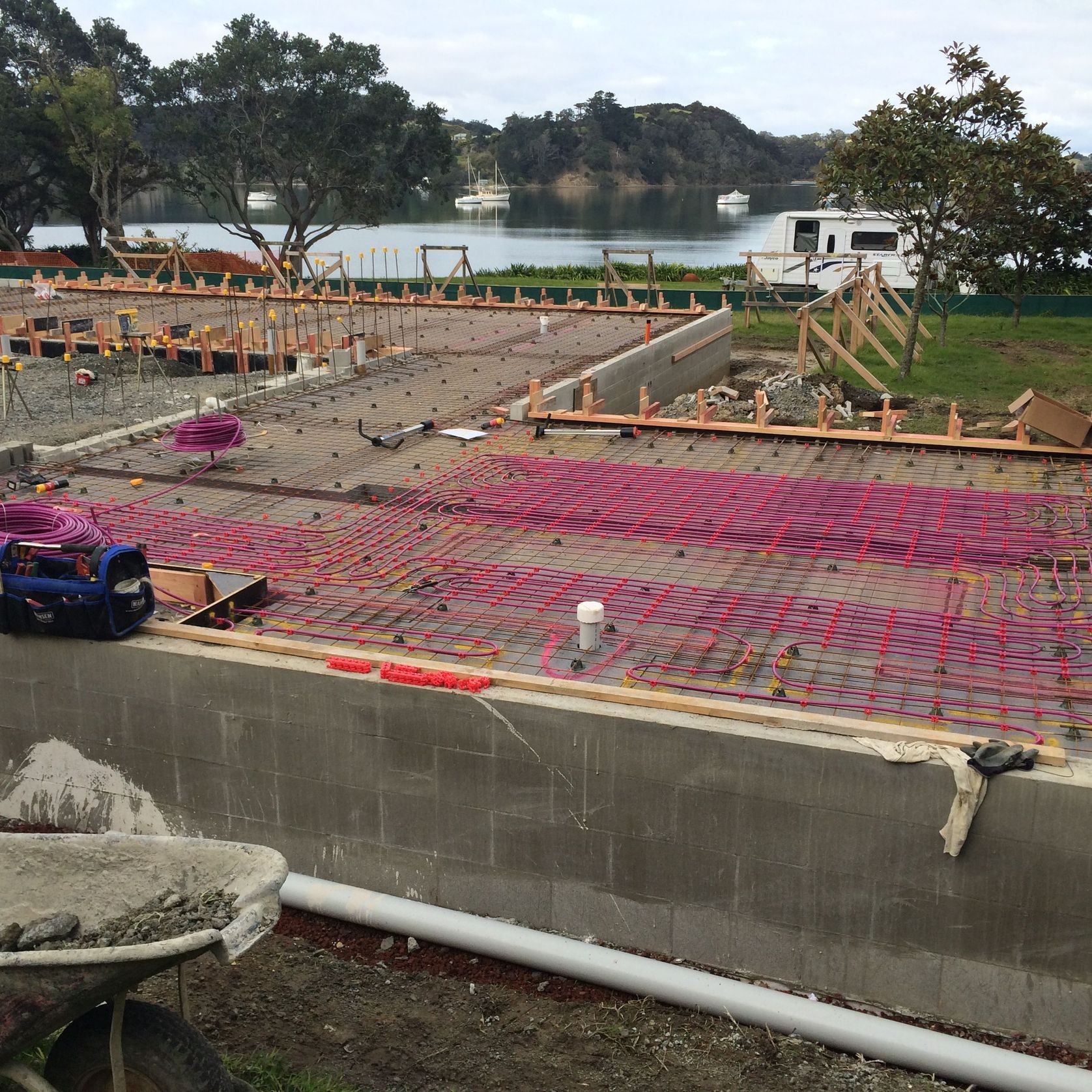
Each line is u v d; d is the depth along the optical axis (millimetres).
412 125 42969
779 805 6520
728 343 24078
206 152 41625
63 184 49406
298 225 46062
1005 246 25266
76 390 18938
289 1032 6336
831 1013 6312
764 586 9078
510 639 8188
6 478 12258
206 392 18734
